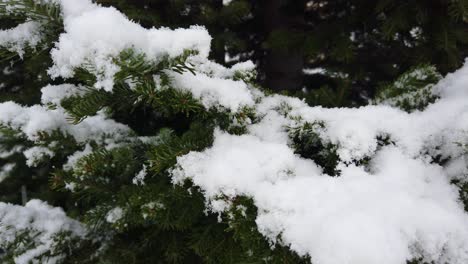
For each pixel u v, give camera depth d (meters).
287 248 0.97
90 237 1.22
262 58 2.94
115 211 1.13
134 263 1.17
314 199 0.96
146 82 0.99
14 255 1.17
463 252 0.93
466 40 1.46
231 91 1.04
